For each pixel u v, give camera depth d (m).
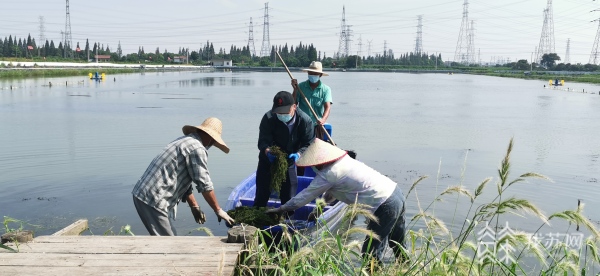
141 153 13.52
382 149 14.86
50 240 4.60
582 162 13.12
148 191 5.29
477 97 41.16
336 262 4.20
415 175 11.27
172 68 112.31
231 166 12.07
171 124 19.56
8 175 10.91
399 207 5.43
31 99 30.16
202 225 7.85
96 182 10.42
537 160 13.34
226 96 35.25
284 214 6.18
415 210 8.57
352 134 18.08
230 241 4.54
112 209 8.65
